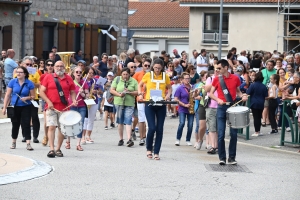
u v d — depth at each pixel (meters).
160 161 17.95
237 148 21.89
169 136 24.86
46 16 46.06
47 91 18.14
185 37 86.25
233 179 15.42
